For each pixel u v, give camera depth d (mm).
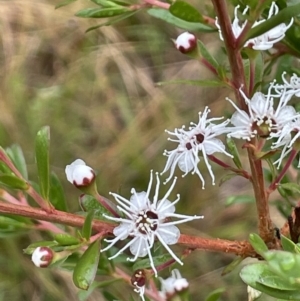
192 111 284
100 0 114
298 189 102
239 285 247
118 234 93
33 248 96
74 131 289
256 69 104
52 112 288
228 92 265
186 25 120
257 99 94
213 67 98
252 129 93
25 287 257
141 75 302
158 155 276
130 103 296
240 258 104
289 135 94
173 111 286
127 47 306
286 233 111
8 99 285
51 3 309
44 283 254
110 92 301
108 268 124
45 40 310
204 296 251
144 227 93
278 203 150
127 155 277
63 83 302
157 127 284
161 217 94
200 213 268
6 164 99
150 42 305
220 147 96
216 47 237
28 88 294
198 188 266
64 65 307
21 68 301
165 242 94
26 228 116
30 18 310
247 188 271
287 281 76
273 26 84
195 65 298
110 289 219
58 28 309
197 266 258
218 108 273
